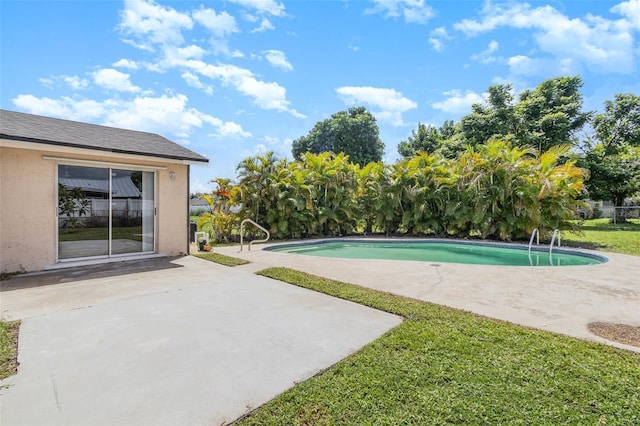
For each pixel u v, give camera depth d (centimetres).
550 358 308
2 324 386
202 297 504
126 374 283
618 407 240
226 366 297
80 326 385
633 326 392
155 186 871
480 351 322
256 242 1243
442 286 576
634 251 1005
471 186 1276
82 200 749
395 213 1484
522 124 2095
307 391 259
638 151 2166
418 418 229
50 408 237
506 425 222
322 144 3697
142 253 854
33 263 678
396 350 325
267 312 437
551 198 1170
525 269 724
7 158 644
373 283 597
